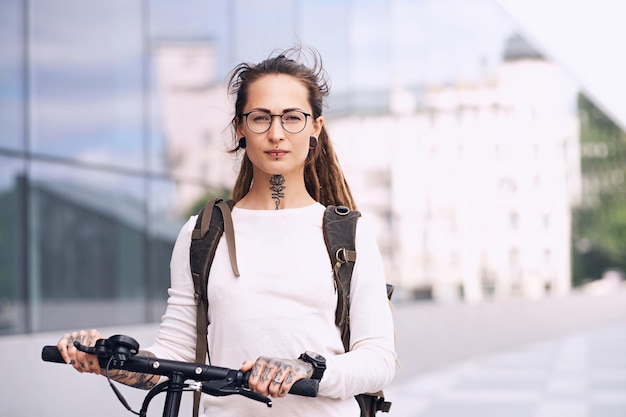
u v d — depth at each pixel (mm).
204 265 2727
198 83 10320
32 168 8422
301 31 12477
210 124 10438
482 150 18594
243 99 2773
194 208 10242
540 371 15391
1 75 8156
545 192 23359
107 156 9195
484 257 18547
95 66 9109
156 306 9695
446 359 15914
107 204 9164
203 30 10445
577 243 26781
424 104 16078
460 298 17172
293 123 2730
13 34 8273
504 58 20281
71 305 8703
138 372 2518
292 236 2721
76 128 8883
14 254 8211
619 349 19953
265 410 2662
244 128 2756
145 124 9664
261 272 2678
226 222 2756
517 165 20984
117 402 6789
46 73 8586
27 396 6098
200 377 2465
